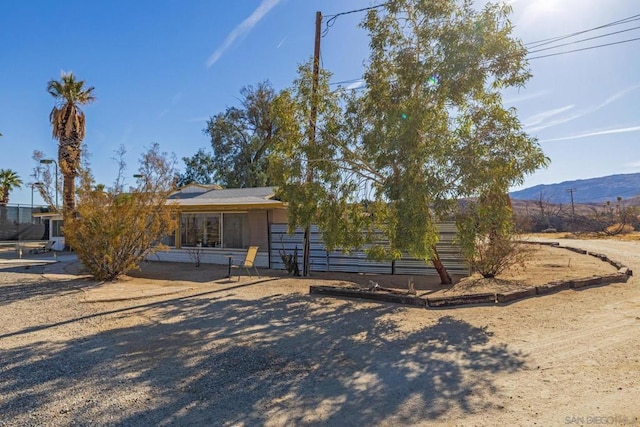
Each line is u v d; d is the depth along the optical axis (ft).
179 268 49.70
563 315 23.70
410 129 26.61
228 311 26.27
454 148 27.50
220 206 51.47
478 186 27.14
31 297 30.78
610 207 141.90
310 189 33.12
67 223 38.63
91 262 39.04
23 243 80.12
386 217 33.17
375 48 30.76
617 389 13.48
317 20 41.34
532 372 15.25
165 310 26.58
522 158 27.48
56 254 69.67
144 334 21.09
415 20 29.63
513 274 41.11
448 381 14.65
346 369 16.07
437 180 26.66
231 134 123.85
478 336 20.11
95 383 14.74
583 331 20.39
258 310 26.50
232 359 17.33
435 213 28.17
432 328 21.77
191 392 13.97
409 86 28.73
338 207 33.53
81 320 23.99
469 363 16.42
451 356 17.31
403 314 25.02
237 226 53.72
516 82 27.66
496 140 27.76
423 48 29.09
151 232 40.86
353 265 45.34
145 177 40.78
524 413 12.02
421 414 12.16
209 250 54.95
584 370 15.26
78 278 40.55
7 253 73.10
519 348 18.07
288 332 21.43
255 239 52.26
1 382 14.82
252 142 122.31
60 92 70.23
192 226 56.59
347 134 32.60
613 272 39.34
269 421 11.89
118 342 19.69
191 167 129.29
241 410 12.60
